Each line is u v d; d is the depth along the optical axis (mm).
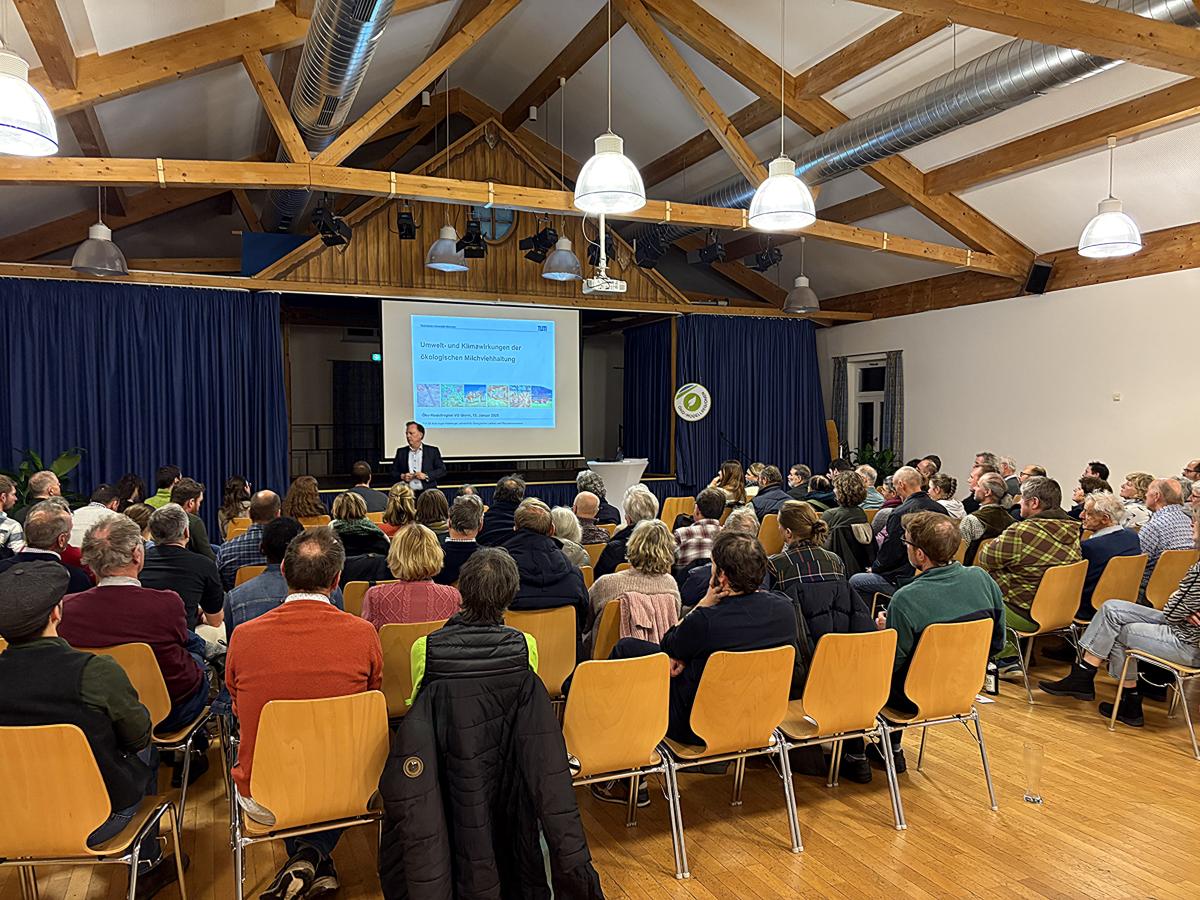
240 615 2795
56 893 2359
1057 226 7305
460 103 9695
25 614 1834
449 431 8625
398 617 2740
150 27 4711
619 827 2760
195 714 2652
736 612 2545
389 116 5543
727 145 6586
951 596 2848
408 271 8320
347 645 2121
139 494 5258
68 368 6973
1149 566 4418
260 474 7688
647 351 10820
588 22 7242
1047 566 3893
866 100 6629
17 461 6793
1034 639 5047
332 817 2049
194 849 2613
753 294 11383
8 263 7137
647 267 9305
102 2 4242
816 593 2936
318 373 10930
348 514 3711
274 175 5289
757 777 3178
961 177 7000
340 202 9219
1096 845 2627
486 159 8641
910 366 9438
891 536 4348
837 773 3141
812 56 6391
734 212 6738
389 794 1764
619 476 9148
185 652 2627
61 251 8195
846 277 10023
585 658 3312
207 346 7488
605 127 8992
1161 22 3943
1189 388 6551
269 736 1917
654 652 2598
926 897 2336
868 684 2635
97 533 2521
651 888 2383
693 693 2551
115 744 1952
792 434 10375
